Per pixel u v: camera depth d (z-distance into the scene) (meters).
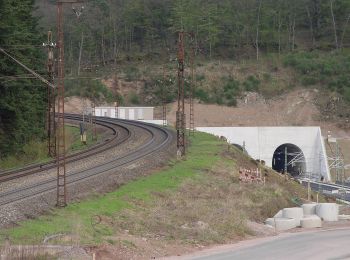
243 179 48.53
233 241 31.52
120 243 25.86
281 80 134.00
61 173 39.62
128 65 144.50
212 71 136.88
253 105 127.94
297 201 47.03
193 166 49.16
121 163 44.78
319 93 128.12
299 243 31.81
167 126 83.62
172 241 28.73
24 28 62.31
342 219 42.66
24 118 61.53
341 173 85.25
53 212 28.45
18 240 23.34
